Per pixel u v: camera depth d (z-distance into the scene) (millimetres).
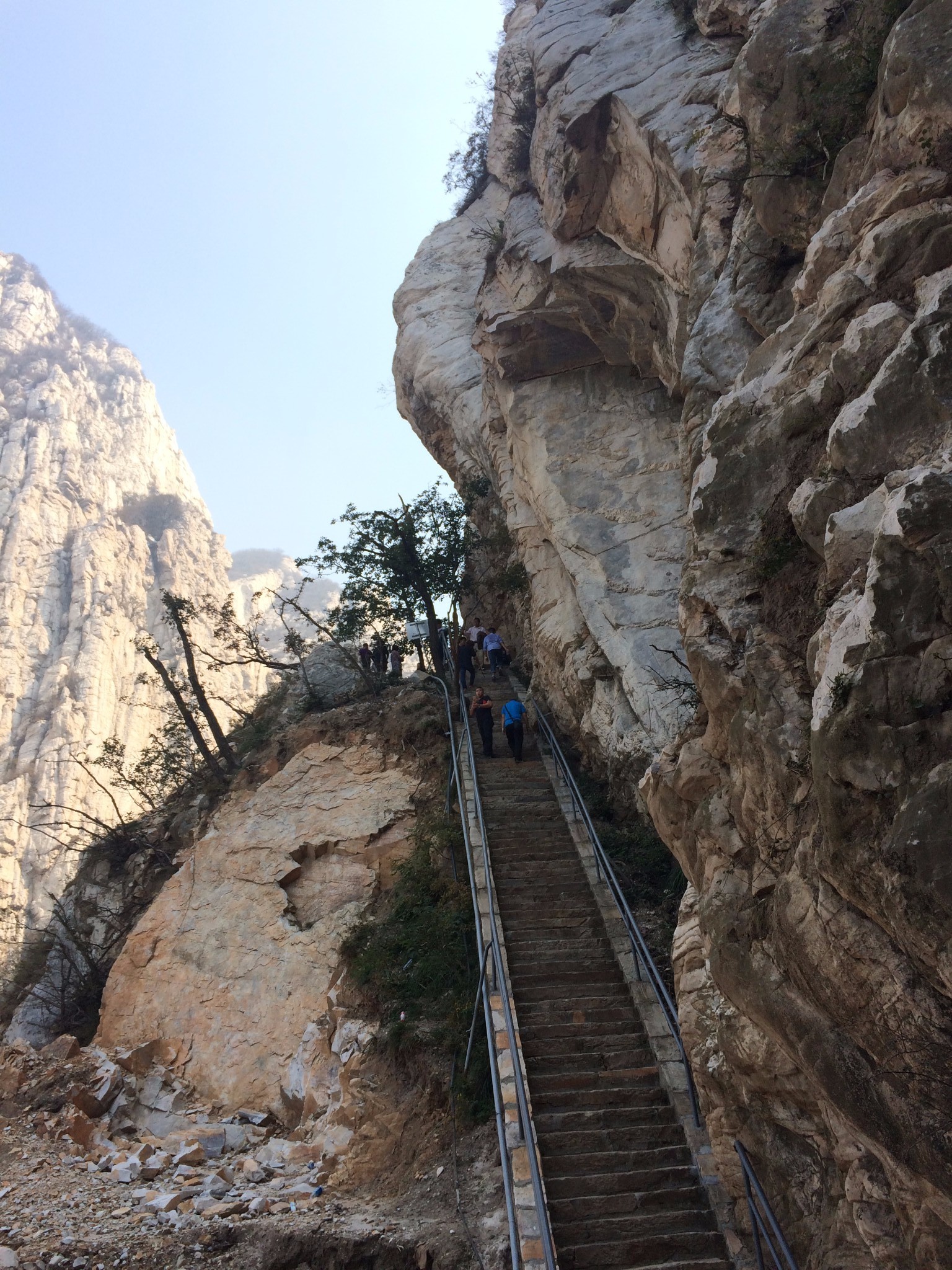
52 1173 10406
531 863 12719
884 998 4770
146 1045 13477
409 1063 10719
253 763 17328
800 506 6000
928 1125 4586
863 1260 5625
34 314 130125
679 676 13656
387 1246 8016
